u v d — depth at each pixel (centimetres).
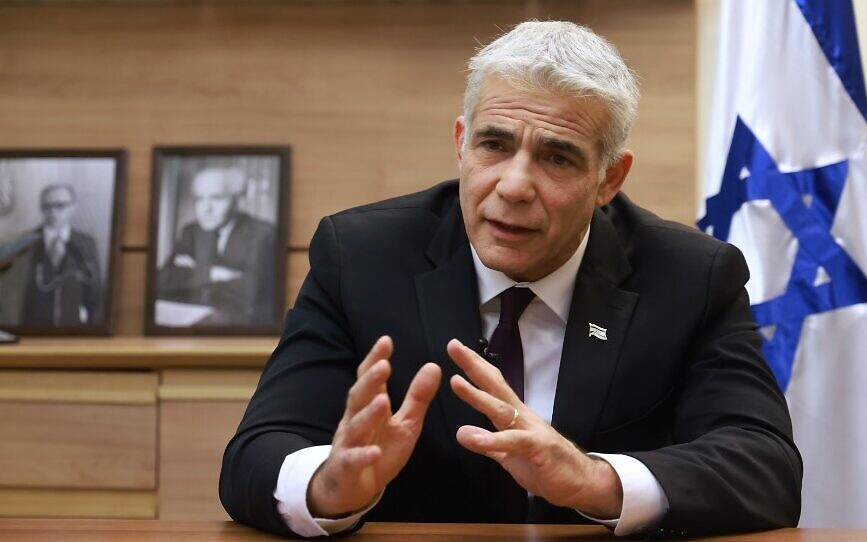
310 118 758
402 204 432
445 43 754
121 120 762
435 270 400
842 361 563
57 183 761
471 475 376
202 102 760
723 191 607
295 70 759
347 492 291
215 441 624
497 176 353
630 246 419
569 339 386
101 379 628
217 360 623
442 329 388
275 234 748
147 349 627
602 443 382
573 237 373
